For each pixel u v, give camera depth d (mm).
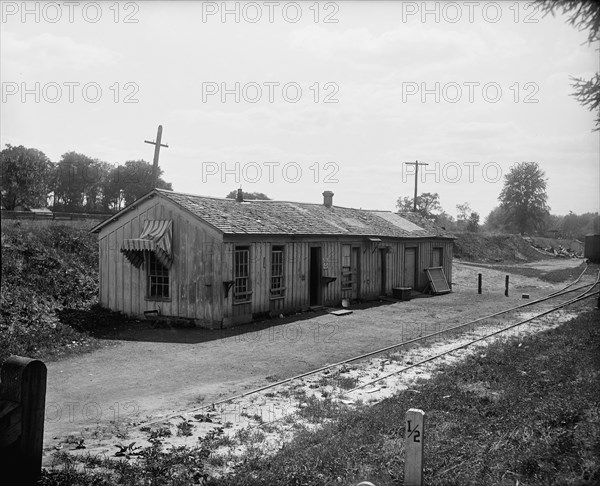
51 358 13820
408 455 5613
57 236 24547
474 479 5844
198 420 8992
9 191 42281
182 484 6199
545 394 8891
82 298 20859
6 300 17250
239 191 23422
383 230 28984
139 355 14375
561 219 133375
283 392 10742
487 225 120812
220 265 18281
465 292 31984
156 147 29391
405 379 11719
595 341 13500
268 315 20688
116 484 6156
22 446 5293
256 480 6160
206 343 15961
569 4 6707
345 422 8266
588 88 8430
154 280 19594
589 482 5379
